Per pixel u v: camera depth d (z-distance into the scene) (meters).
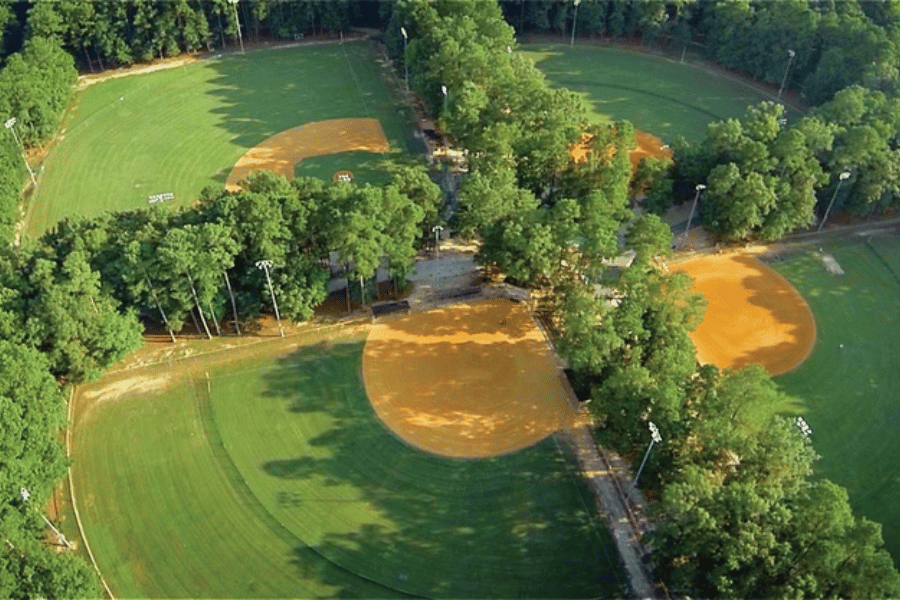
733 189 106.75
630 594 70.00
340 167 132.38
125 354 88.38
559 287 95.19
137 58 164.75
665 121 148.50
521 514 76.81
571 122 114.75
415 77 140.62
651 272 87.50
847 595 58.38
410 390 90.25
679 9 167.12
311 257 96.50
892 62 132.00
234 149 137.25
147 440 84.25
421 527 75.69
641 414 75.19
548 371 92.94
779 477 68.62
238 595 70.12
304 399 89.12
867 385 92.25
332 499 78.25
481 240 104.31
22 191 123.31
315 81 161.00
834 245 115.12
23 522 68.25
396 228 95.50
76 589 62.34
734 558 60.53
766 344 97.62
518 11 179.25
